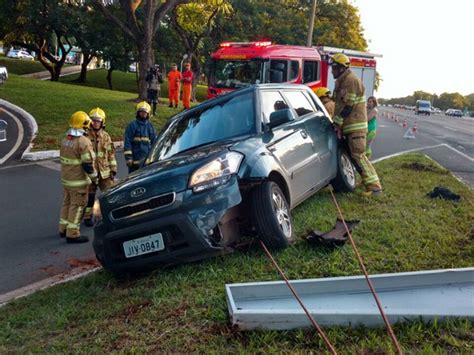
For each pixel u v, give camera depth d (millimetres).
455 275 3670
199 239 4281
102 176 7797
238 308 3559
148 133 8305
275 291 3709
